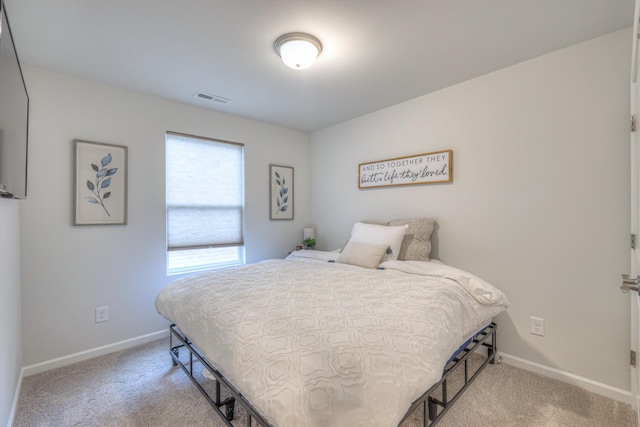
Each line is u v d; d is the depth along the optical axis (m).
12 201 1.70
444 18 1.64
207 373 1.52
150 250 2.65
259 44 1.88
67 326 2.23
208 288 1.76
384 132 3.04
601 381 1.83
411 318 1.31
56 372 2.09
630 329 1.73
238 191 3.29
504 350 2.22
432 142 2.65
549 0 1.51
